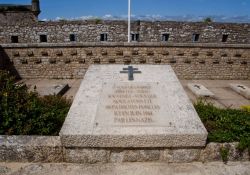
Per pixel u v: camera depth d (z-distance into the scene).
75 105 3.77
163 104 3.83
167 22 16.20
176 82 4.41
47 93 7.48
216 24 16.50
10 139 3.45
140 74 4.60
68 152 3.37
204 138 3.30
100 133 3.25
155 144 3.31
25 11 19.55
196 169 3.31
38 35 16.45
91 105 3.77
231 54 10.39
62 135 3.23
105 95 3.99
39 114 4.11
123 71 4.68
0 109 3.86
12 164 3.38
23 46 9.90
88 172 3.23
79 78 10.34
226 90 8.91
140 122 3.46
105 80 4.40
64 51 10.05
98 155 3.38
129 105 3.78
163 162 3.43
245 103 7.32
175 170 3.28
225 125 3.99
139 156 3.40
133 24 16.11
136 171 3.25
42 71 10.25
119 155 3.39
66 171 3.25
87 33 16.36
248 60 10.52
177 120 3.52
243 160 3.52
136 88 4.18
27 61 10.11
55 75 10.30
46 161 3.43
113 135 3.24
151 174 3.20
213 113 4.51
